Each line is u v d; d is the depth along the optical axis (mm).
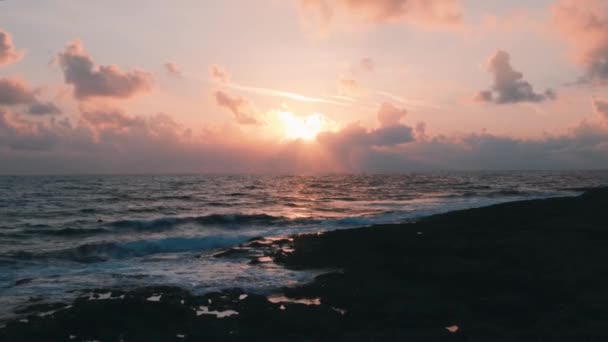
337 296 13062
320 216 34750
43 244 23328
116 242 22625
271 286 14719
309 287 13977
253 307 12008
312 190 69062
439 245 19109
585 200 33438
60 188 70625
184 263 18672
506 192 57812
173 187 77125
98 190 65438
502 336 9312
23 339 10016
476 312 11453
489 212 29375
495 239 19438
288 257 18891
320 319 10891
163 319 11320
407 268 15773
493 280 14000
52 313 12023
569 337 8891
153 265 18328
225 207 42188
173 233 27125
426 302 11844
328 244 20938
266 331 10359
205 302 12797
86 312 11516
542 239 18406
